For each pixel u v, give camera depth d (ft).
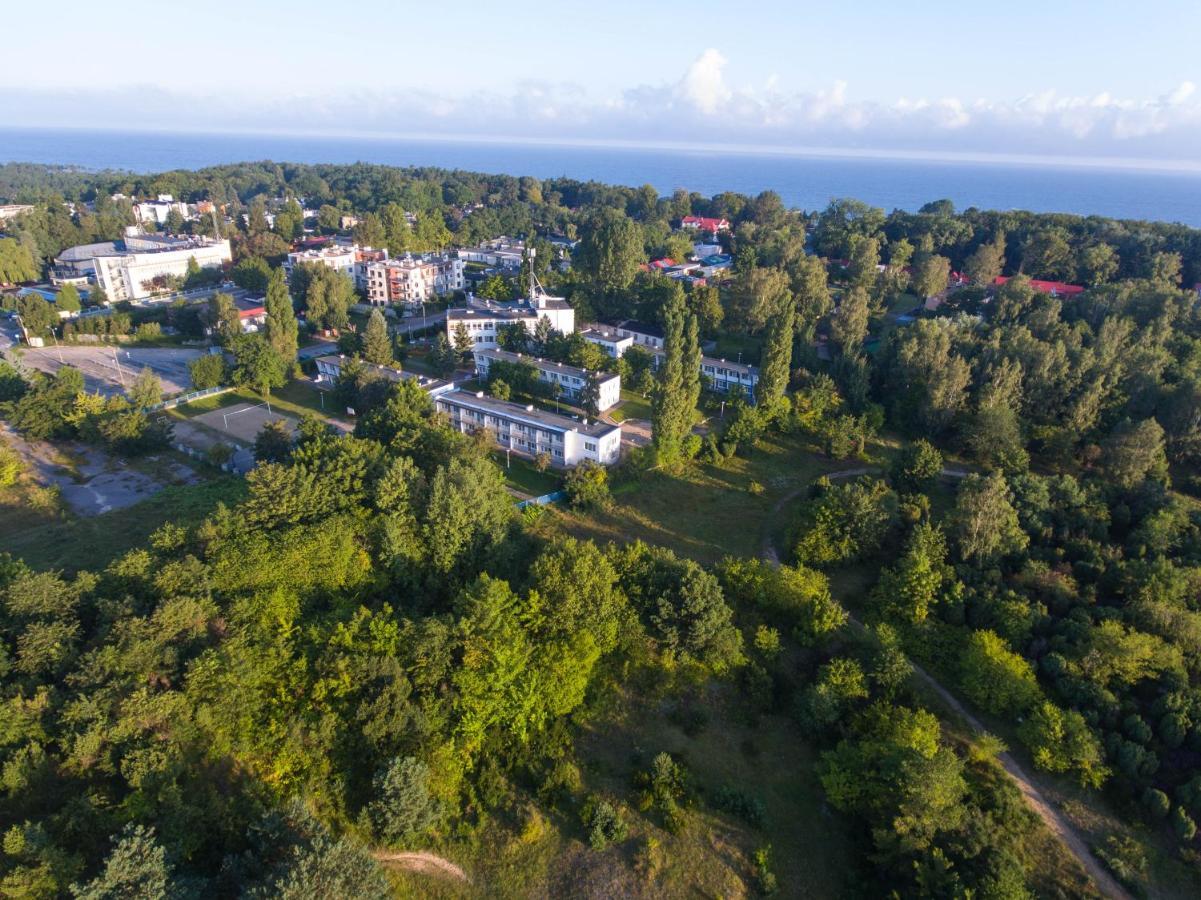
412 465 239.30
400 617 193.98
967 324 420.77
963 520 234.17
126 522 255.70
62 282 615.98
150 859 115.03
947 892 139.64
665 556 214.48
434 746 162.40
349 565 199.72
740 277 495.00
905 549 242.37
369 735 156.46
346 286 539.29
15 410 337.52
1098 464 308.81
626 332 499.92
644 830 159.74
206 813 136.77
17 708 134.82
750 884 151.94
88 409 345.10
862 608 229.66
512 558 222.69
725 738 183.21
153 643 152.25
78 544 237.04
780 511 297.12
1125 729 177.88
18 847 113.70
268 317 431.84
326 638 169.48
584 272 577.84
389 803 146.61
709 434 346.54
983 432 312.91
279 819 131.75
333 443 252.83
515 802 164.14
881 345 408.05
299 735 155.02
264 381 404.36
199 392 407.85
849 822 164.96
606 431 329.11
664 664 195.00
